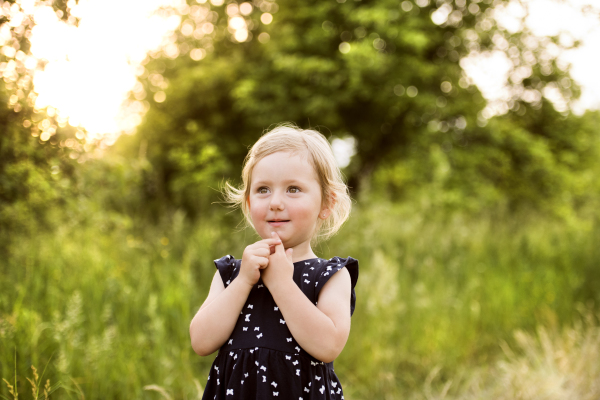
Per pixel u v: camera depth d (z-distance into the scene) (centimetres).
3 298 251
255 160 136
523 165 1027
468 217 725
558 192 1014
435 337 370
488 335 393
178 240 427
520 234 578
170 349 290
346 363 336
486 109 1031
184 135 737
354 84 781
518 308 422
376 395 317
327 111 813
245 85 750
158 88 779
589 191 1033
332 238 489
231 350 128
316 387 125
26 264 286
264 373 123
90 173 310
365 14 780
